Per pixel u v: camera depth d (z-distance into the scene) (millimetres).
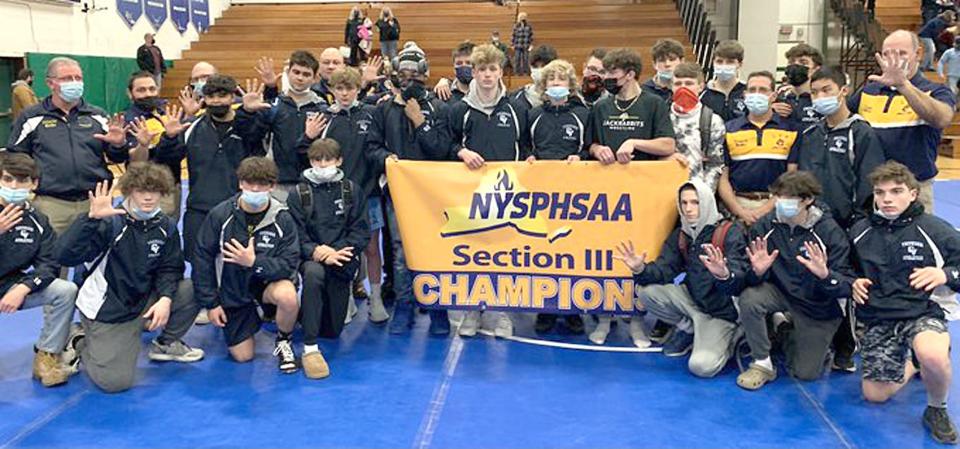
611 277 4984
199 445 3625
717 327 4574
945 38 15203
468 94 5262
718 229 4484
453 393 4246
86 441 3672
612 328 5418
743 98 5555
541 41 19016
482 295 5125
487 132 5109
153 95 5605
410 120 5262
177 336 4754
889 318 3951
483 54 4988
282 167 5383
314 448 3586
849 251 4148
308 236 4895
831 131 4637
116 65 17625
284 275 4598
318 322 4652
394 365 4699
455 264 5129
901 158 4703
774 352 4785
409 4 22188
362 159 5418
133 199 4336
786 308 4340
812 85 4566
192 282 4680
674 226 4898
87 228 4203
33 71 14555
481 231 5082
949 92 4652
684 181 4848
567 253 5016
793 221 4246
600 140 5031
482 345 5074
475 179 5070
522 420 3889
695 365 4465
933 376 3613
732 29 16609
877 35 14984
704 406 4055
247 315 4746
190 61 20172
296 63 5266
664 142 4863
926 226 3873
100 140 5203
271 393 4266
